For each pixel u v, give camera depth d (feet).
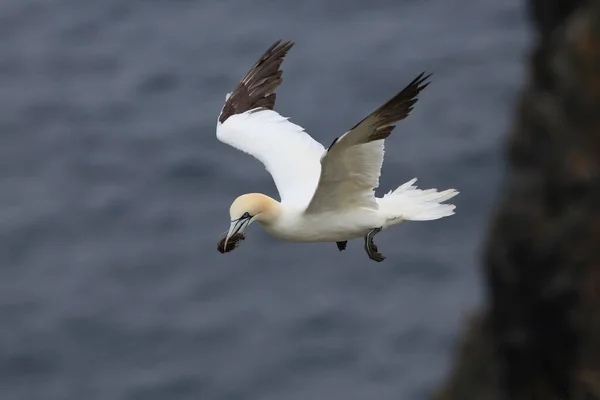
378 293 114.93
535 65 86.07
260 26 186.70
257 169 140.26
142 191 137.28
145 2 199.00
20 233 128.57
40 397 104.68
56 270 121.80
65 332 111.96
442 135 144.05
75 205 134.51
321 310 112.68
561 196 77.77
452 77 161.68
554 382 77.00
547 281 76.13
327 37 178.91
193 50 180.24
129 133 153.28
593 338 72.79
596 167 76.33
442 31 177.47
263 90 53.36
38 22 193.98
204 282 118.62
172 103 163.43
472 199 129.29
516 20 178.70
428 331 108.68
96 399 103.91
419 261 118.93
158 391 104.53
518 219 78.69
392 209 48.03
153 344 110.22
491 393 81.82
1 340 110.93
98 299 116.57
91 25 192.34
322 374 105.40
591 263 73.97
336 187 46.11
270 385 104.42
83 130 155.12
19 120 159.84
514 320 78.84
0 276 121.29
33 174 143.84
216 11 193.16
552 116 79.92
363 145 43.73
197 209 132.67
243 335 110.42
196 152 145.18
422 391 101.81
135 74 174.09
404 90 41.83
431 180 133.28
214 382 104.94
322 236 48.03
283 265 120.16
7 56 183.32
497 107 151.84
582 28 80.18
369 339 108.68
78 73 176.14
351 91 160.25
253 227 125.49
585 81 78.48
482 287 114.21
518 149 82.28
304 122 152.35
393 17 183.62
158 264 122.11
